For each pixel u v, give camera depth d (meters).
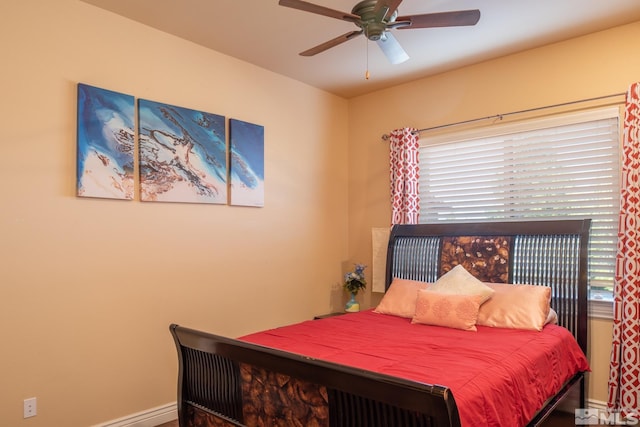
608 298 3.24
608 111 3.23
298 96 4.32
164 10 2.92
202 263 3.44
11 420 2.47
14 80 2.54
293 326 3.03
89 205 2.83
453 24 2.38
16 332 2.51
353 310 4.35
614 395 3.03
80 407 2.74
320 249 4.51
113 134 2.93
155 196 3.13
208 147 3.49
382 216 4.55
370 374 1.61
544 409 2.42
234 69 3.74
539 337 2.70
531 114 3.60
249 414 2.13
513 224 3.52
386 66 3.94
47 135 2.66
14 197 2.52
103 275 2.88
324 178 4.59
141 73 3.12
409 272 3.99
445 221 4.16
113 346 2.91
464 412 1.65
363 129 4.74
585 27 3.21
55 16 2.71
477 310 3.00
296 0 2.14
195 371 2.43
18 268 2.52
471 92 3.93
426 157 4.29
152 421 3.08
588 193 3.36
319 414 1.84
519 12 2.96
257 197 3.86
